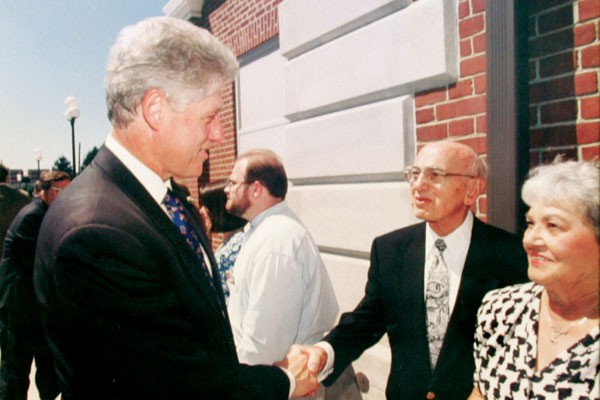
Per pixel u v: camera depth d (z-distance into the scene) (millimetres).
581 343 1153
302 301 1976
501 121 2170
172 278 1103
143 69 1117
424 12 2623
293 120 4020
